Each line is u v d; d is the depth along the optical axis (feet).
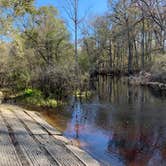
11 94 69.41
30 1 75.15
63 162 21.88
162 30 145.18
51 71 63.16
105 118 44.21
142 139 32.19
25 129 31.91
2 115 39.68
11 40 72.84
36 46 99.60
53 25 107.14
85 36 166.40
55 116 45.14
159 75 113.39
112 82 131.75
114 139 31.99
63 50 106.22
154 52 160.56
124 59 203.82
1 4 67.31
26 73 72.64
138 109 53.31
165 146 29.68
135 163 24.86
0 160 20.89
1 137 27.32
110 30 179.83
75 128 36.81
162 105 58.39
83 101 63.36
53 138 29.40
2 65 76.38
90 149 27.99
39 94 61.00
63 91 62.44
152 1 141.08
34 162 21.26
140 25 170.19
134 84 117.60
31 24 102.47
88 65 145.69
